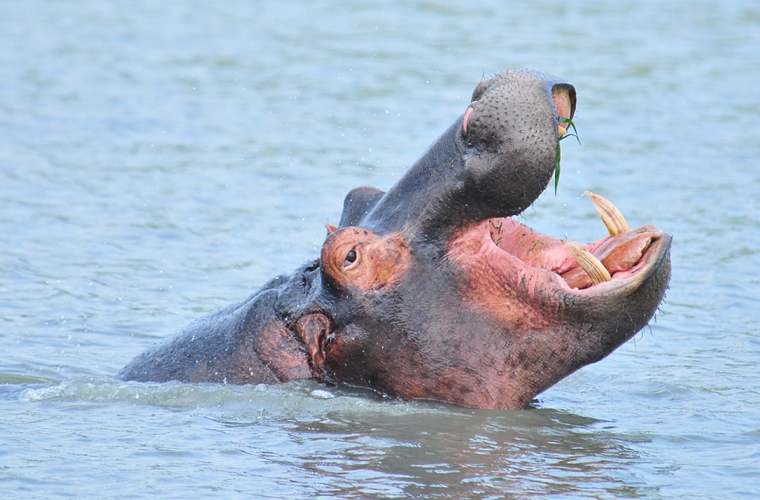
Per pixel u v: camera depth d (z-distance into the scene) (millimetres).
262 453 17531
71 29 76125
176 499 15523
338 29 76312
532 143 17625
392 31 75562
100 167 44969
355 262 18969
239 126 52250
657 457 17734
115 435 18438
